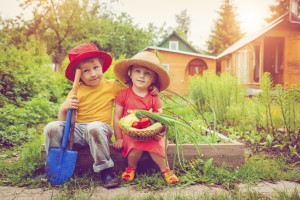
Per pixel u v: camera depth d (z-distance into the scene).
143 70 3.38
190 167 3.45
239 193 2.76
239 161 3.65
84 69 3.39
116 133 3.43
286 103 4.79
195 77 9.23
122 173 3.34
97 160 3.08
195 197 2.73
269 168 3.55
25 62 8.87
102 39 36.47
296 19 17.20
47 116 7.47
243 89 7.31
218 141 4.24
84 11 36.56
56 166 3.08
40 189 2.96
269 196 2.77
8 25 34.16
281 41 19.25
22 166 3.46
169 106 4.73
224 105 6.71
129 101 3.46
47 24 34.88
